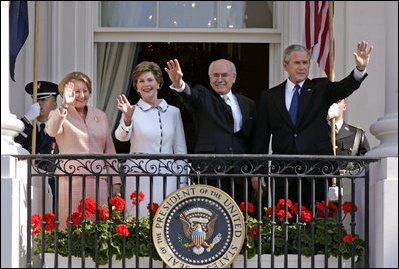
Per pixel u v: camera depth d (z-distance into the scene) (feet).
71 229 60.70
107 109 85.15
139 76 67.77
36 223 60.75
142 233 61.52
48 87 75.20
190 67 85.61
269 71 84.99
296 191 66.08
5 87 61.21
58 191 60.39
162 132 67.36
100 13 85.46
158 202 67.05
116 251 61.26
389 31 62.44
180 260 59.77
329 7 75.36
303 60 66.33
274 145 66.64
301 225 61.52
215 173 63.77
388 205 59.06
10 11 68.28
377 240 59.98
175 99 85.51
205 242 59.93
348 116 81.41
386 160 59.67
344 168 66.69
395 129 61.16
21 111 81.00
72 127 65.98
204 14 85.66
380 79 81.87
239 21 85.51
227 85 66.80
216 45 85.66
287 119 65.98
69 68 83.25
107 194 66.49
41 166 72.43
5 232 58.44
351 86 64.54
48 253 61.87
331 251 62.08
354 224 61.00
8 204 58.59
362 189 63.62
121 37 85.05
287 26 83.87
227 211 60.13
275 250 61.98
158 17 85.66
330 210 65.36
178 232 60.08
